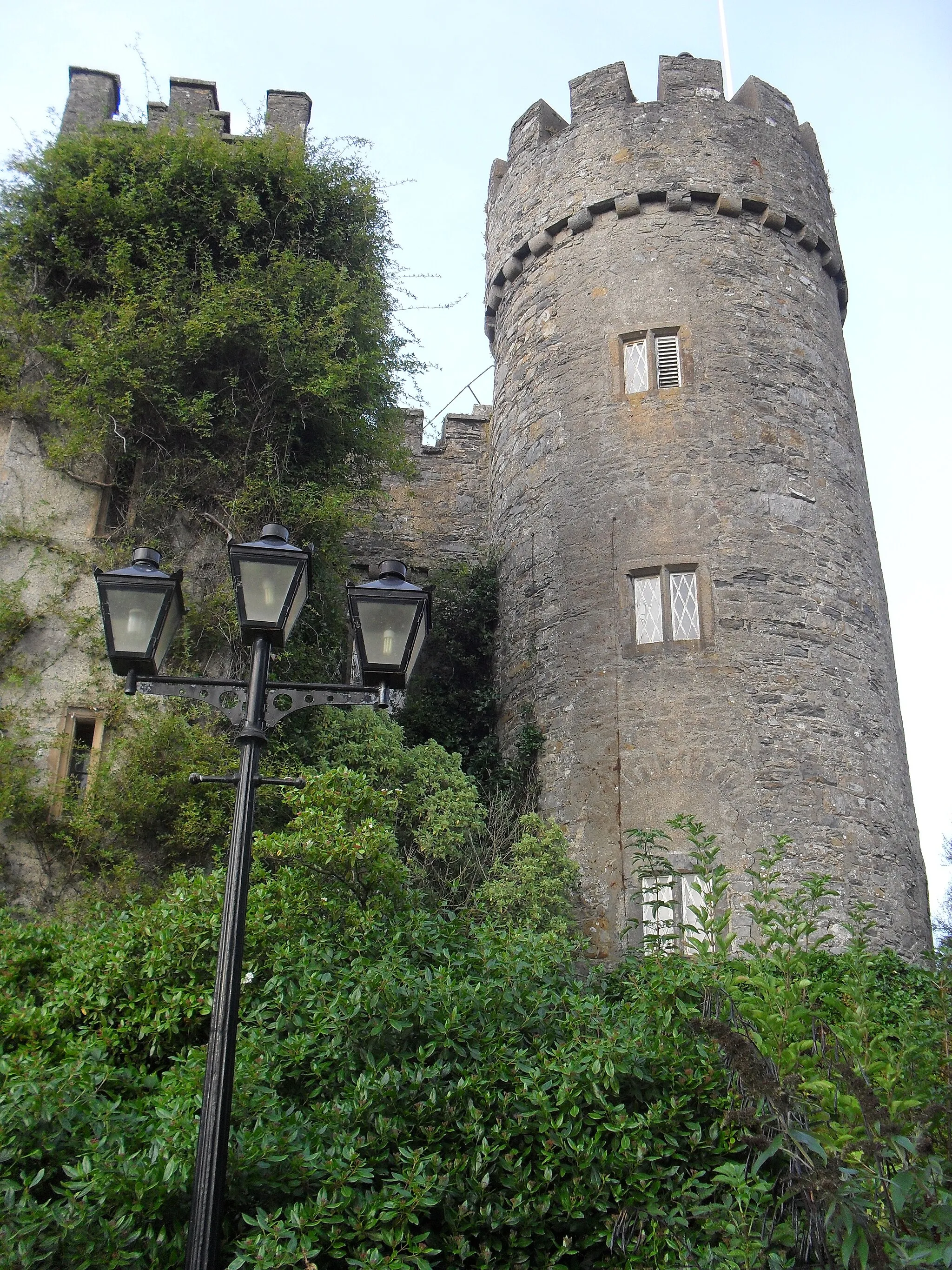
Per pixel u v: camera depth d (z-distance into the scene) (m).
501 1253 4.61
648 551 11.03
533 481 12.46
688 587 10.88
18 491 9.95
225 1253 4.29
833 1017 5.57
